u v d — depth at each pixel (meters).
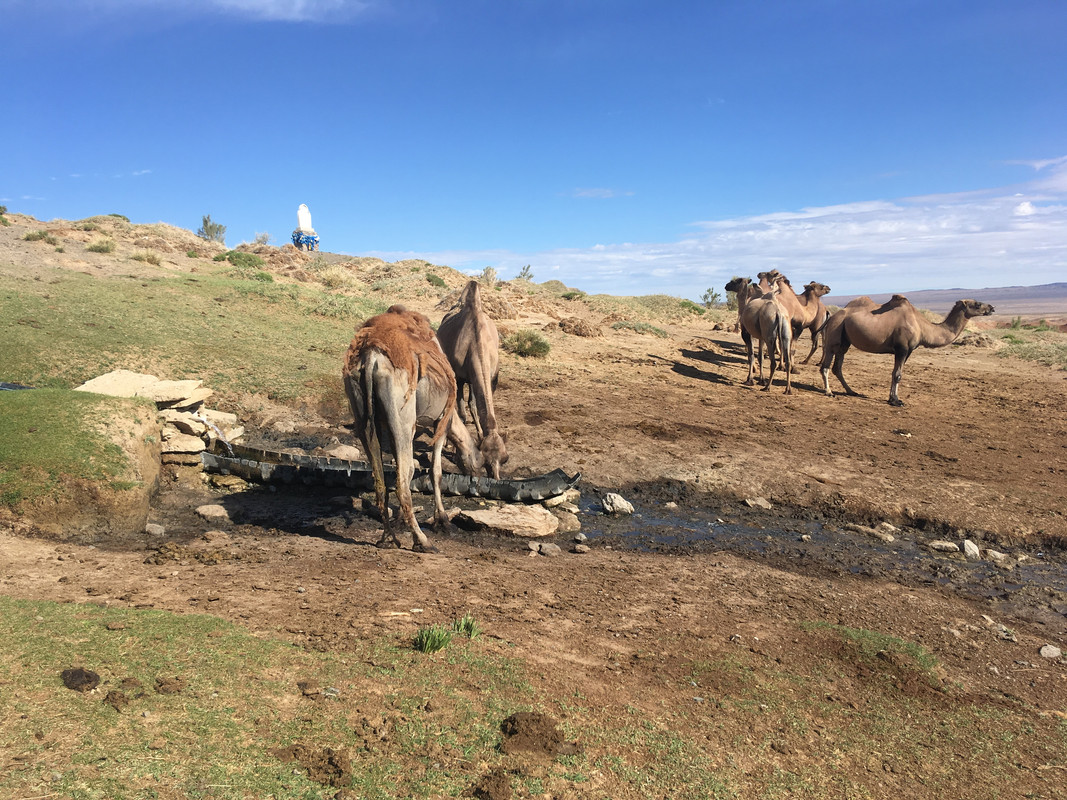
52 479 7.51
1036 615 7.25
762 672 5.13
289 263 32.00
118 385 10.36
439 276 34.84
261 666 4.10
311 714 3.68
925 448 13.65
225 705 3.59
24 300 15.87
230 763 3.11
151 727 3.25
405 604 5.68
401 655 4.58
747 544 8.98
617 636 5.52
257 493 9.56
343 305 21.67
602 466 11.67
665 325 31.19
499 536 8.51
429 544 7.59
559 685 4.48
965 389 20.62
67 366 12.79
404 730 3.67
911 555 8.98
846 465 12.16
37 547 6.60
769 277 24.16
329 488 9.83
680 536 9.14
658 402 16.17
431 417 7.86
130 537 7.46
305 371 14.94
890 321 17.59
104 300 17.14
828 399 18.17
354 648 4.61
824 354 18.98
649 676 4.84
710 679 4.91
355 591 5.89
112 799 2.70
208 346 15.41
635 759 3.74
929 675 5.39
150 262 24.22
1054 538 9.61
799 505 10.62
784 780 3.78
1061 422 16.75
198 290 19.95
